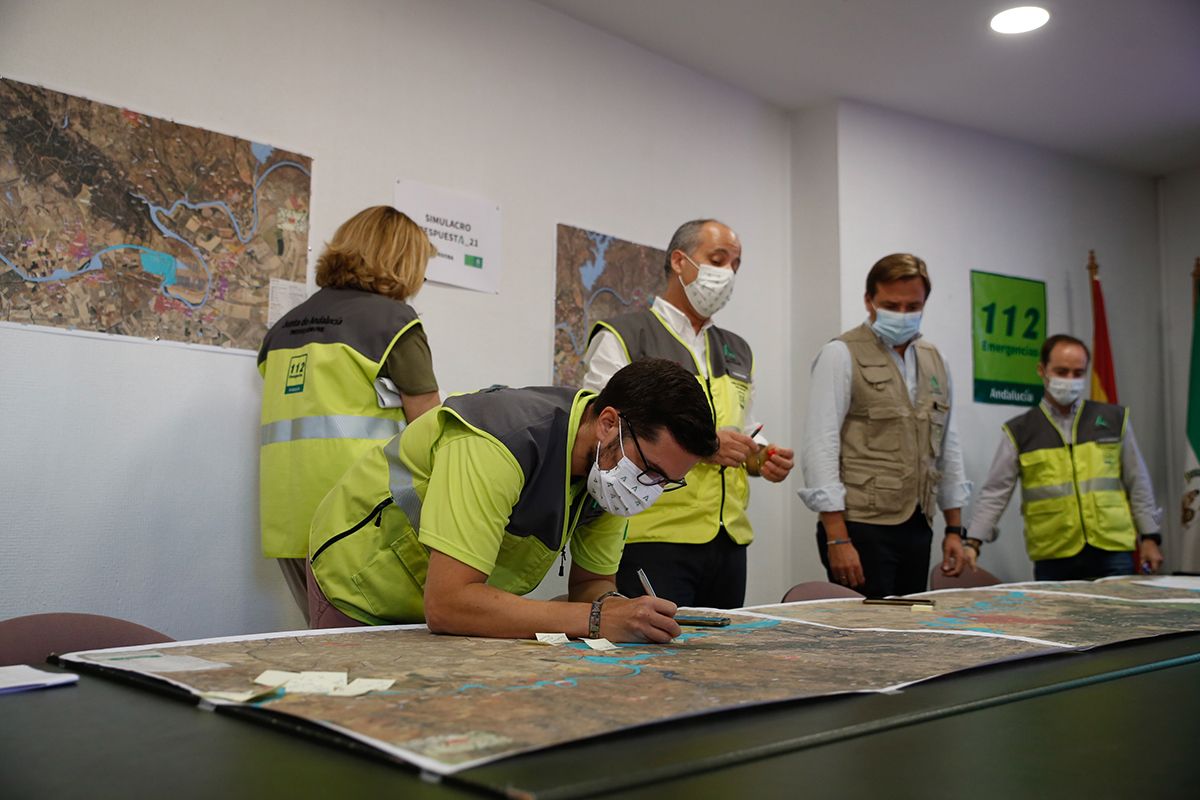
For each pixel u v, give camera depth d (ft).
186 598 8.56
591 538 6.01
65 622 4.63
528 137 11.39
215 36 9.02
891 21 12.03
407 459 5.43
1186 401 17.75
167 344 8.55
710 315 9.33
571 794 2.30
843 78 13.56
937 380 10.80
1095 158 17.16
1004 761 2.78
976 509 13.75
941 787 2.52
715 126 13.57
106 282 8.24
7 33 7.83
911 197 14.74
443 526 4.92
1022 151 16.30
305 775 2.47
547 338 11.42
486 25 11.09
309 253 9.52
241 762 2.58
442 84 10.65
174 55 8.75
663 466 4.93
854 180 14.10
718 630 5.45
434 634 4.97
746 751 2.74
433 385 7.45
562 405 5.33
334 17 9.85
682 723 3.09
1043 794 2.48
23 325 7.80
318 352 7.36
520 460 5.04
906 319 10.43
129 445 8.30
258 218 9.19
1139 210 18.07
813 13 11.82
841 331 13.66
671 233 12.90
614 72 12.36
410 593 5.68
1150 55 13.02
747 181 13.96
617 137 12.33
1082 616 6.39
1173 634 5.50
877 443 10.42
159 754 2.64
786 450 8.13
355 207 9.88
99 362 8.17
